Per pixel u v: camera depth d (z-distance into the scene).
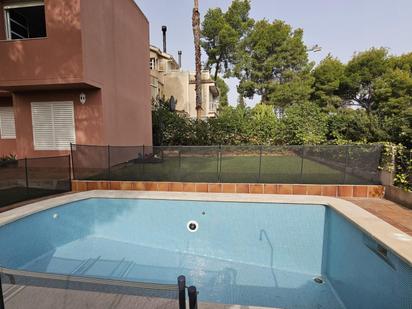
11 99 8.95
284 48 24.20
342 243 3.94
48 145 7.50
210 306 2.33
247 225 4.98
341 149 5.59
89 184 6.37
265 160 5.93
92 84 6.81
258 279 4.31
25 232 4.20
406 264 2.42
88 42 6.64
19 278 2.80
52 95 7.37
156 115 14.44
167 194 5.51
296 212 4.79
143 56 11.50
